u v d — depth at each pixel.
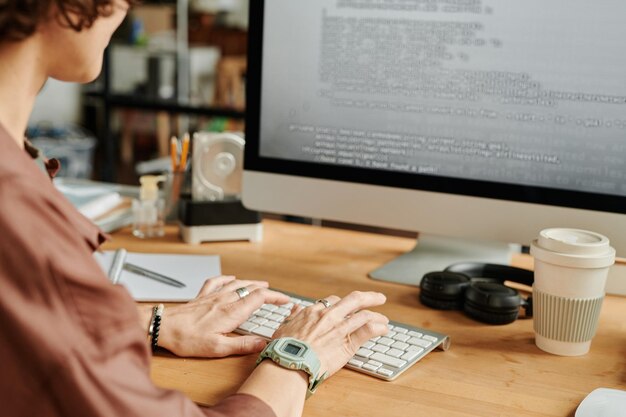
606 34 1.12
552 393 0.90
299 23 1.32
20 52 0.68
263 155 1.39
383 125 1.29
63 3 0.66
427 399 0.87
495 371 0.95
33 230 0.60
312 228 1.63
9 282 0.60
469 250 1.38
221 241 1.50
